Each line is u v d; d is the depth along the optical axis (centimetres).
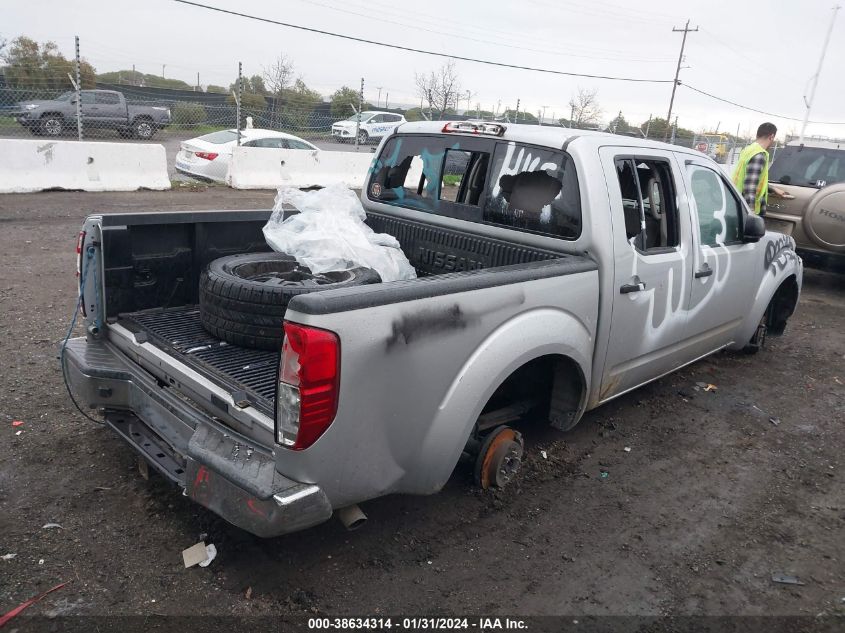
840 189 833
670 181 425
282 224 418
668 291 422
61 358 366
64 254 816
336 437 253
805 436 475
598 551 331
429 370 277
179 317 379
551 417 395
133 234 369
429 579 302
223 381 296
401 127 470
